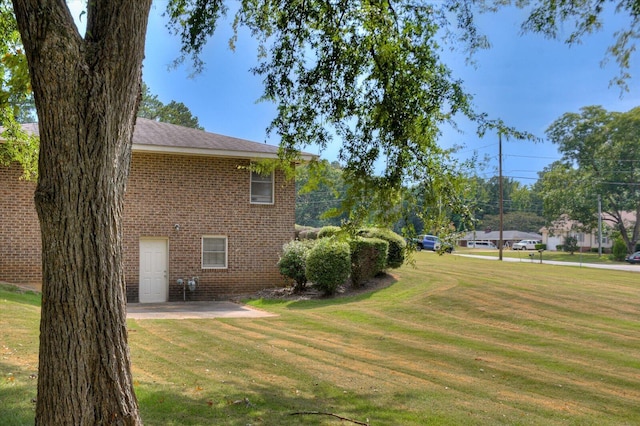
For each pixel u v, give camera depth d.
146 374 6.90
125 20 3.33
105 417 3.25
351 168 7.92
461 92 7.53
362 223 8.12
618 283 19.77
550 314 13.23
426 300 15.10
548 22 7.04
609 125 56.00
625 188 55.41
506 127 7.59
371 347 9.93
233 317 13.30
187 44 7.52
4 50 7.91
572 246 63.19
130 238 16.62
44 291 3.24
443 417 5.79
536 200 91.50
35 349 7.46
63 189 3.18
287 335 10.84
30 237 15.48
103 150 3.29
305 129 7.98
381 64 7.69
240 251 18.00
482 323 12.52
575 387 7.46
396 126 7.67
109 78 3.29
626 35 6.72
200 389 6.24
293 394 6.40
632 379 7.93
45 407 3.19
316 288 17.84
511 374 8.11
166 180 17.11
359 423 5.29
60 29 3.14
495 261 32.66
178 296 17.14
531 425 5.73
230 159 17.94
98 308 3.26
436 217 8.05
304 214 76.69
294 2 7.52
